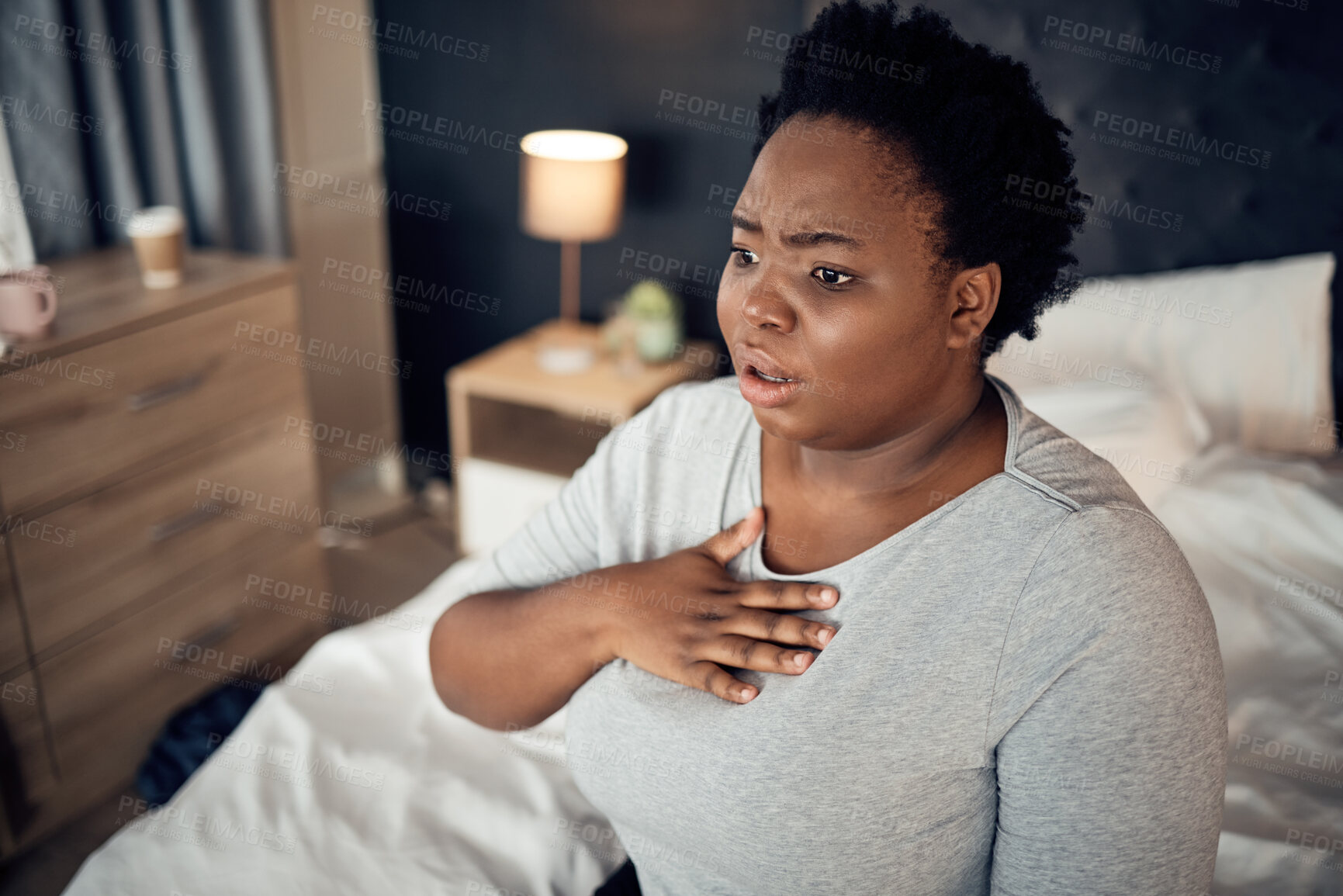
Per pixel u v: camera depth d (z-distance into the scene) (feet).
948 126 1.98
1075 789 2.01
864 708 2.18
